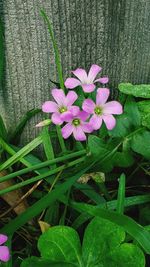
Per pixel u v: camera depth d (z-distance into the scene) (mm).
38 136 130
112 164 125
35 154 142
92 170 125
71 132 121
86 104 119
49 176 126
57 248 104
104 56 129
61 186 113
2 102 134
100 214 108
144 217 123
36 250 123
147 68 135
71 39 124
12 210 131
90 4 119
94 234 105
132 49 130
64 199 118
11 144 137
